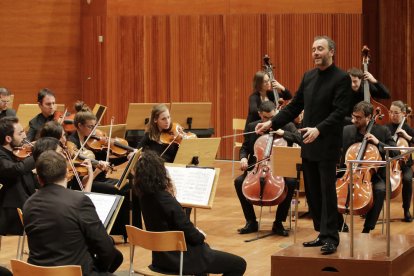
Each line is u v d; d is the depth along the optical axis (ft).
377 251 17.75
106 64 42.93
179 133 24.06
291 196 24.48
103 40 43.01
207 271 16.15
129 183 23.50
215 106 40.78
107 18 42.68
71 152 22.67
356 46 38.29
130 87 42.45
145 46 42.01
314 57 16.57
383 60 38.06
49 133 20.84
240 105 40.29
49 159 14.21
